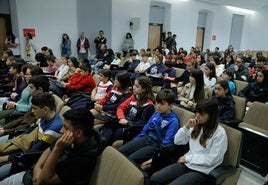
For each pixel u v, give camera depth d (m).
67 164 1.39
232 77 3.96
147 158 2.00
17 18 7.00
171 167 1.76
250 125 2.64
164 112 2.10
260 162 2.45
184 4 10.78
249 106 2.94
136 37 9.41
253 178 2.49
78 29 8.29
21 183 1.58
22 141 1.98
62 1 7.71
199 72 3.06
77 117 1.40
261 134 2.41
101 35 8.35
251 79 4.16
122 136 2.38
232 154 1.72
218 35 12.85
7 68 4.73
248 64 6.43
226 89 2.78
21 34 7.14
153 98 2.53
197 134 1.79
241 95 3.74
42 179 1.35
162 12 10.59
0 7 7.05
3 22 7.18
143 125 2.39
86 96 3.47
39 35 7.45
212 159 1.66
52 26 7.66
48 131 1.79
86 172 1.43
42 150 1.77
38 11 7.30
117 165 1.31
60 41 7.94
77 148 1.44
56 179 1.36
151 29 10.45
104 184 1.34
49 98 1.82
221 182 1.65
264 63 5.53
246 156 2.55
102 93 3.42
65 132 1.42
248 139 2.51
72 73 4.51
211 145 1.71
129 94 2.83
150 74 5.29
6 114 2.72
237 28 13.91
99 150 1.49
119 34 8.87
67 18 7.94
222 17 12.69
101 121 2.54
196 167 1.71
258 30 13.79
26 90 2.70
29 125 2.36
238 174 1.77
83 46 8.20
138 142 2.17
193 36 11.67
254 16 13.86
